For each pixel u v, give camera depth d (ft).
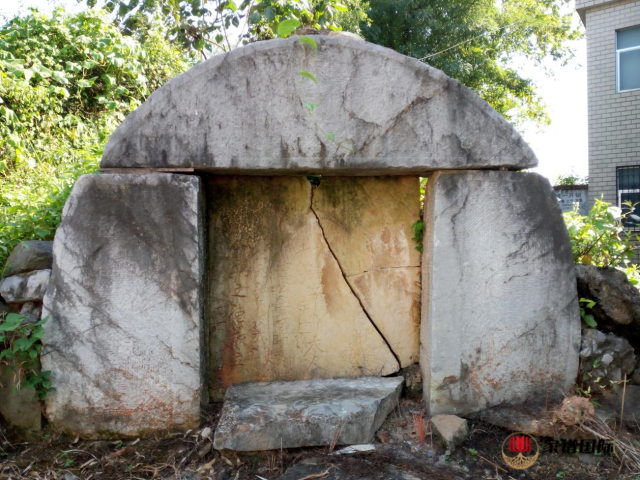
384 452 7.79
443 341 8.43
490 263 8.46
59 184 10.84
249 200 9.16
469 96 8.20
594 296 9.00
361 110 8.06
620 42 29.76
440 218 8.34
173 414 7.96
